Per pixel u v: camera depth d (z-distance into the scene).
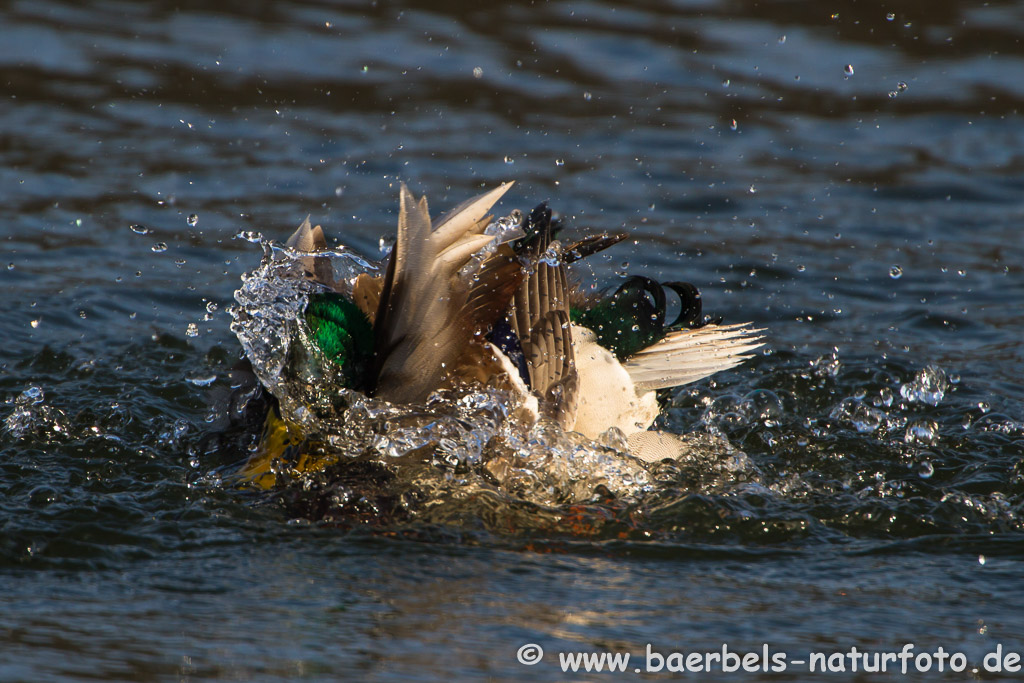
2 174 16.41
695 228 15.57
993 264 14.80
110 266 14.16
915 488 8.99
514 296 9.26
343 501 8.16
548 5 22.78
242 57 20.50
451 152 17.59
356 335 8.61
